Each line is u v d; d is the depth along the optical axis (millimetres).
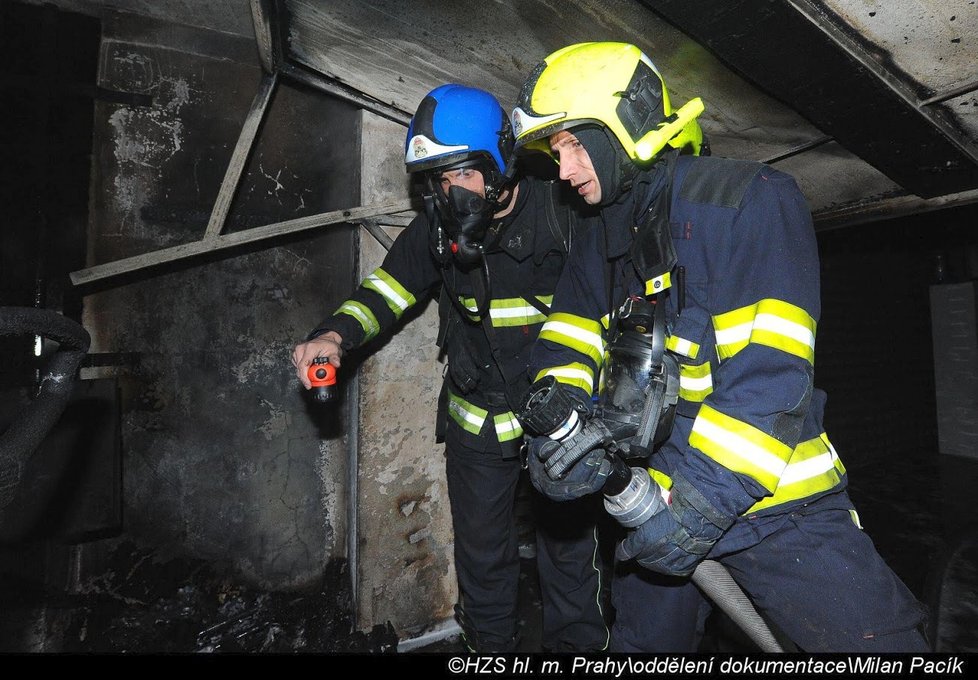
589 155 1130
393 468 2158
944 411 5145
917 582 2623
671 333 1142
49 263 1880
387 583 2158
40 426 994
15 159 1846
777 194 1047
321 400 1533
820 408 1136
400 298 1876
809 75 1337
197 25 2129
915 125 1468
